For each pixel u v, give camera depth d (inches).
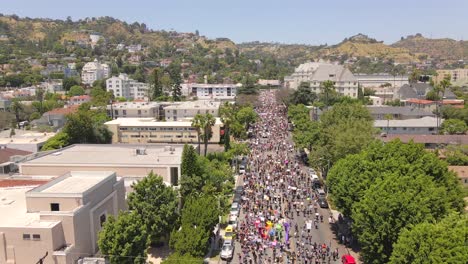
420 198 2021.4
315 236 2728.8
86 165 3184.1
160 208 2388.0
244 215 3051.2
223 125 5487.2
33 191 2178.9
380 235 2032.5
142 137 5506.9
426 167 2474.2
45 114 6840.6
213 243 2600.9
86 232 2160.4
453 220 1790.1
